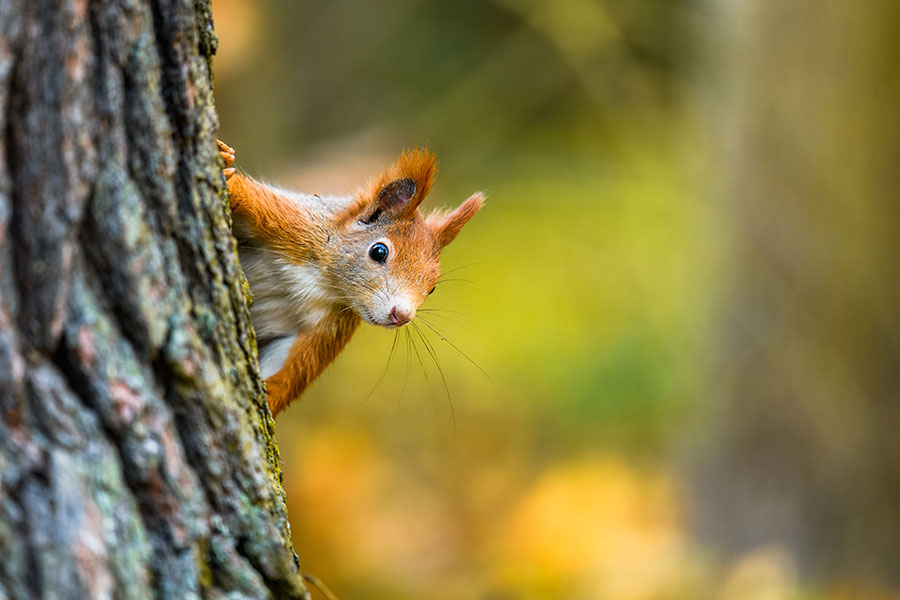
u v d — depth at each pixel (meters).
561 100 20.09
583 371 16.22
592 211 18.33
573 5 15.98
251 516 4.16
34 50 3.37
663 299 16.81
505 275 17.59
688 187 16.05
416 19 19.59
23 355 3.40
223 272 4.28
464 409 16.05
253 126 15.42
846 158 11.80
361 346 16.69
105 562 3.50
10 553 3.31
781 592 11.15
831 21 11.68
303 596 4.38
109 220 3.62
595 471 14.60
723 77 13.44
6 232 3.35
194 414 3.96
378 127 17.62
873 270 11.77
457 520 14.10
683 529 13.44
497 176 19.09
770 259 12.32
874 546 11.74
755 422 12.52
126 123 3.71
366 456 14.58
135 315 3.70
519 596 11.93
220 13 13.17
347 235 6.45
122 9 3.62
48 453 3.41
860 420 11.88
